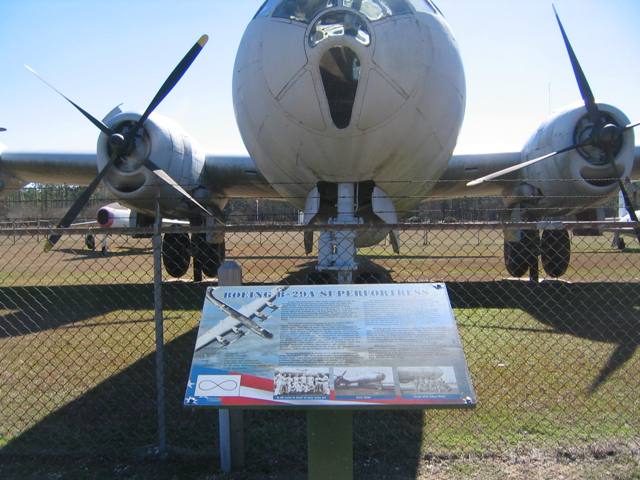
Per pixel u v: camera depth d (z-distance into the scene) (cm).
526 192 852
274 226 326
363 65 484
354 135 516
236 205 1794
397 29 506
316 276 582
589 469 296
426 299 263
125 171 762
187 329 631
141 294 903
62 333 616
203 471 304
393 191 640
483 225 323
